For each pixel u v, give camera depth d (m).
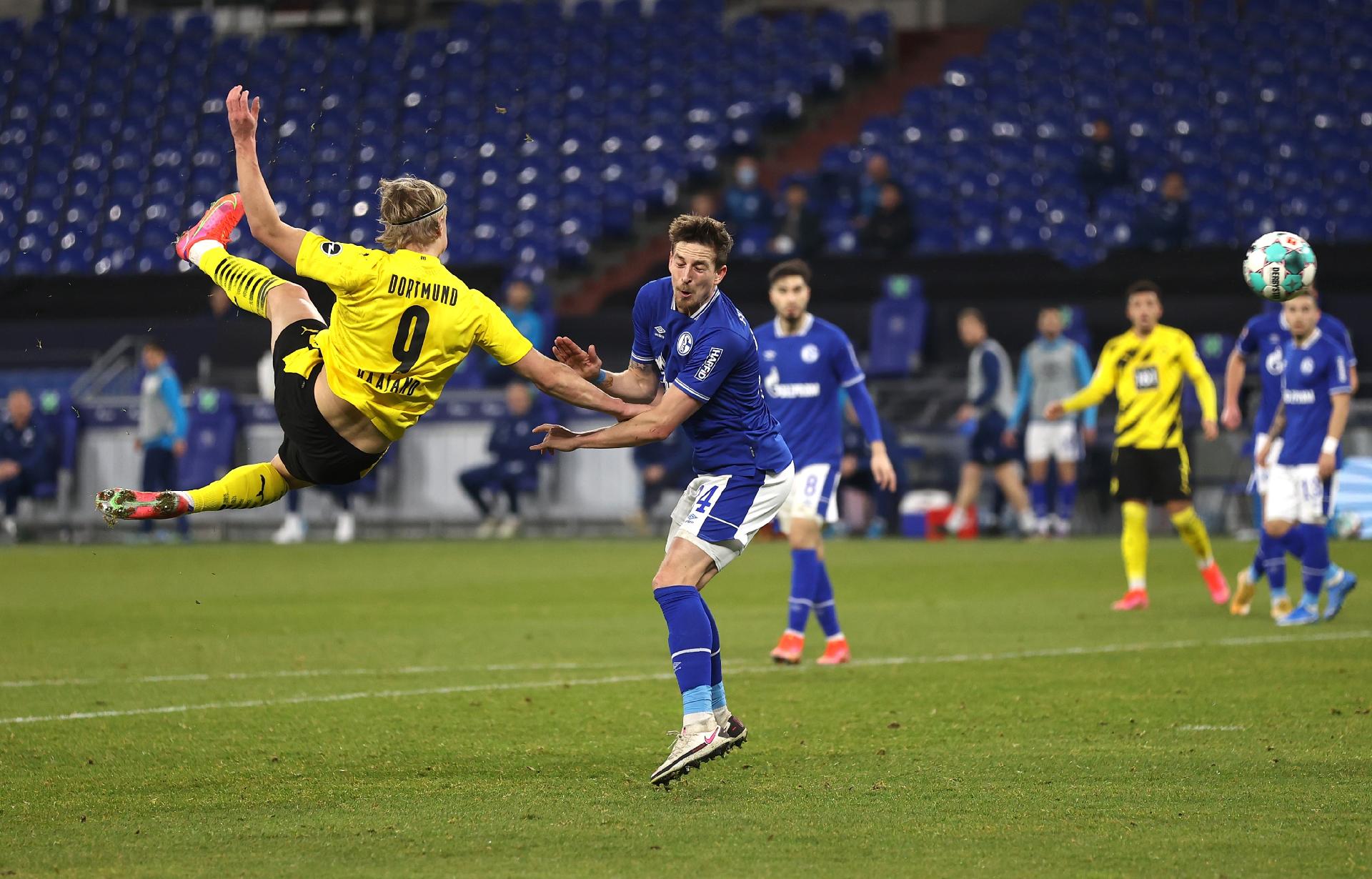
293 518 68.44
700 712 17.30
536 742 20.16
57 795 17.00
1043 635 31.72
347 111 92.12
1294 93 87.25
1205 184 82.19
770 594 42.53
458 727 21.38
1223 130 85.81
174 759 19.09
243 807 16.30
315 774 18.08
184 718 22.20
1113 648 29.34
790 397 28.52
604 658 29.23
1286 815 15.46
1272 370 35.31
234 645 31.52
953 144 84.50
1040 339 60.72
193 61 96.19
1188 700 22.97
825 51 91.81
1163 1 93.56
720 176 87.38
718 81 91.06
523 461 66.94
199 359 75.88
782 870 13.46
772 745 19.81
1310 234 80.31
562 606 39.59
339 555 57.81
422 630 34.19
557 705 23.28
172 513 19.03
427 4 103.19
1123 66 89.00
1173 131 85.56
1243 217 80.50
